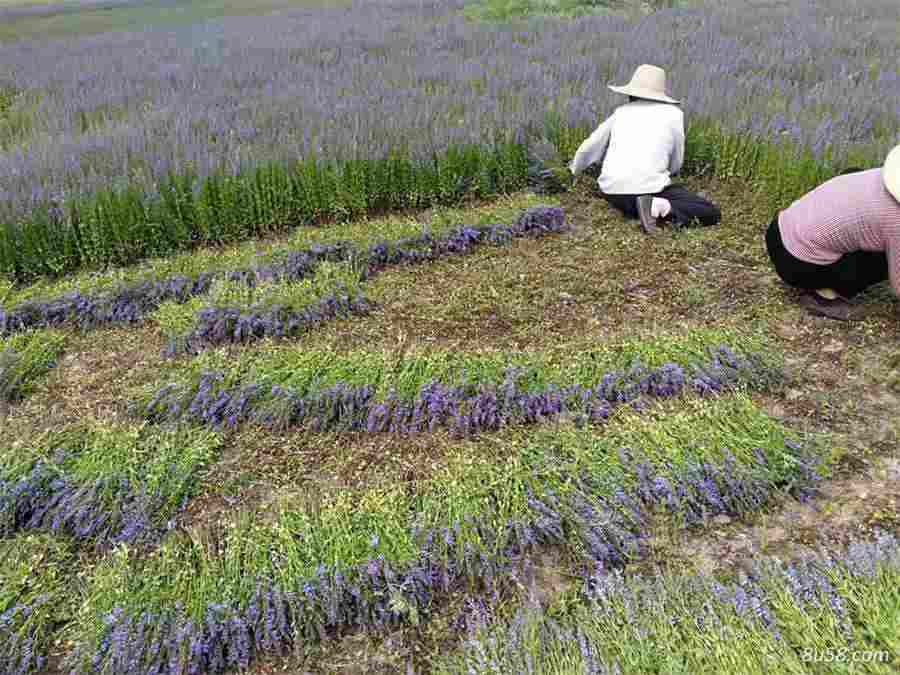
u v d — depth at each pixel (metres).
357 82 7.92
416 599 2.42
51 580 2.54
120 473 2.91
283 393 3.34
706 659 2.07
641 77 5.14
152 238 5.01
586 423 3.12
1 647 2.30
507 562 2.55
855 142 5.42
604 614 2.24
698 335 3.61
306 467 3.06
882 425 3.09
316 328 4.02
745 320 3.87
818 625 2.16
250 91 7.94
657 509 2.71
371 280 4.50
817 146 5.02
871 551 2.37
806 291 3.93
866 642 2.11
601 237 4.95
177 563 2.53
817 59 8.13
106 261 4.95
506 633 2.24
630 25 10.88
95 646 2.24
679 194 5.00
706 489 2.71
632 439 2.94
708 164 5.85
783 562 2.48
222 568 2.49
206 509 2.85
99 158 5.72
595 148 5.32
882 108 5.97
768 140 5.50
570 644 2.16
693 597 2.30
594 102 6.54
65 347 4.01
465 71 8.10
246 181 5.20
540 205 5.09
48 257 4.79
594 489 2.75
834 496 2.75
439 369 3.44
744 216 5.09
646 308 4.05
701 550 2.58
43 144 6.16
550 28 10.93
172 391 3.43
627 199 5.05
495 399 3.25
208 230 5.13
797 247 3.60
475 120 6.02
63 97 8.41
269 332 3.94
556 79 7.62
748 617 2.18
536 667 2.10
